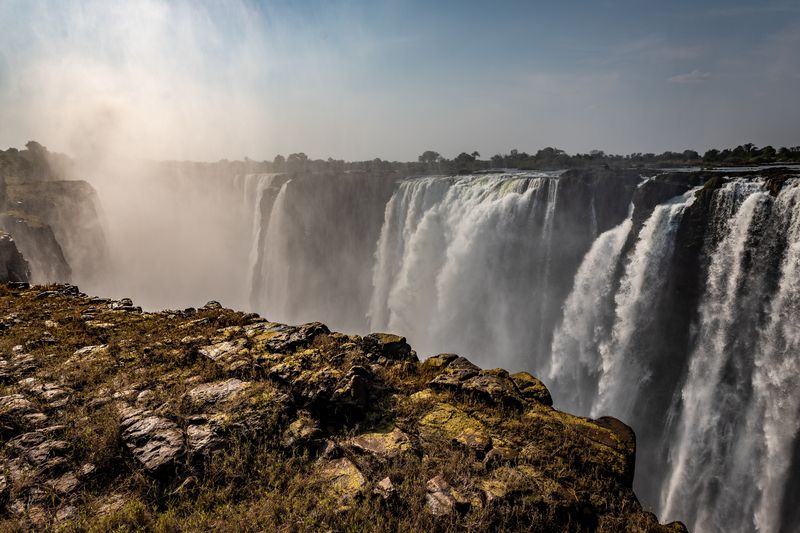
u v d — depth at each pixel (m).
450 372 8.27
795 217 21.73
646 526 5.14
